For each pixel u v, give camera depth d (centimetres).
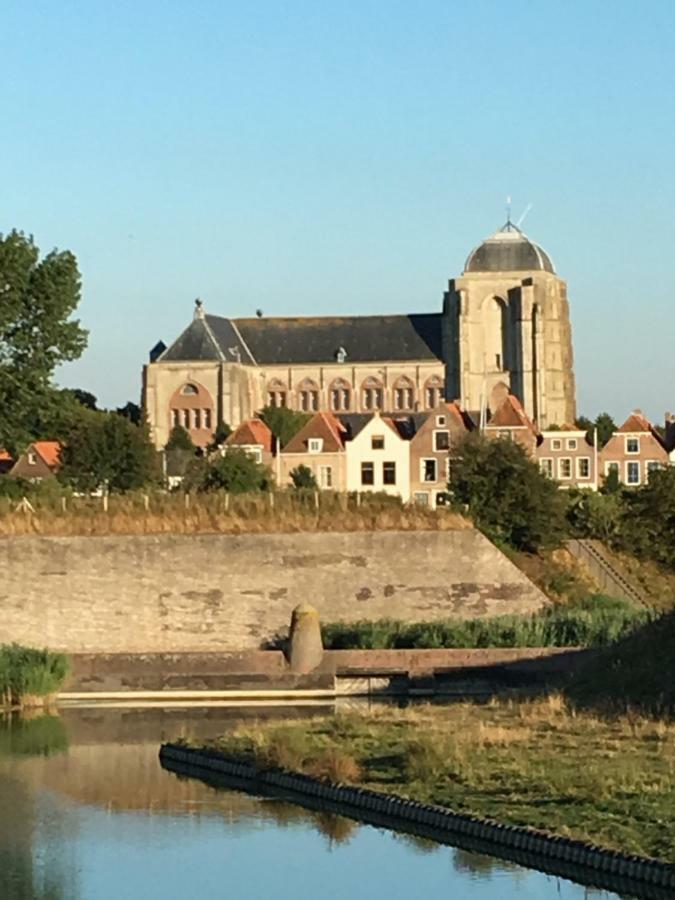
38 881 3731
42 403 10625
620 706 5275
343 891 3612
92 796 4578
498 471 9288
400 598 7700
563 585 8600
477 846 3788
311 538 7675
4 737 5650
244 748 4919
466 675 6706
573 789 3991
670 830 3619
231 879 3731
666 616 5903
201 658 6750
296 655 6744
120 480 13588
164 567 7562
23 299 10550
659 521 9919
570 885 3556
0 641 7456
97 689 6669
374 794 4184
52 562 7531
